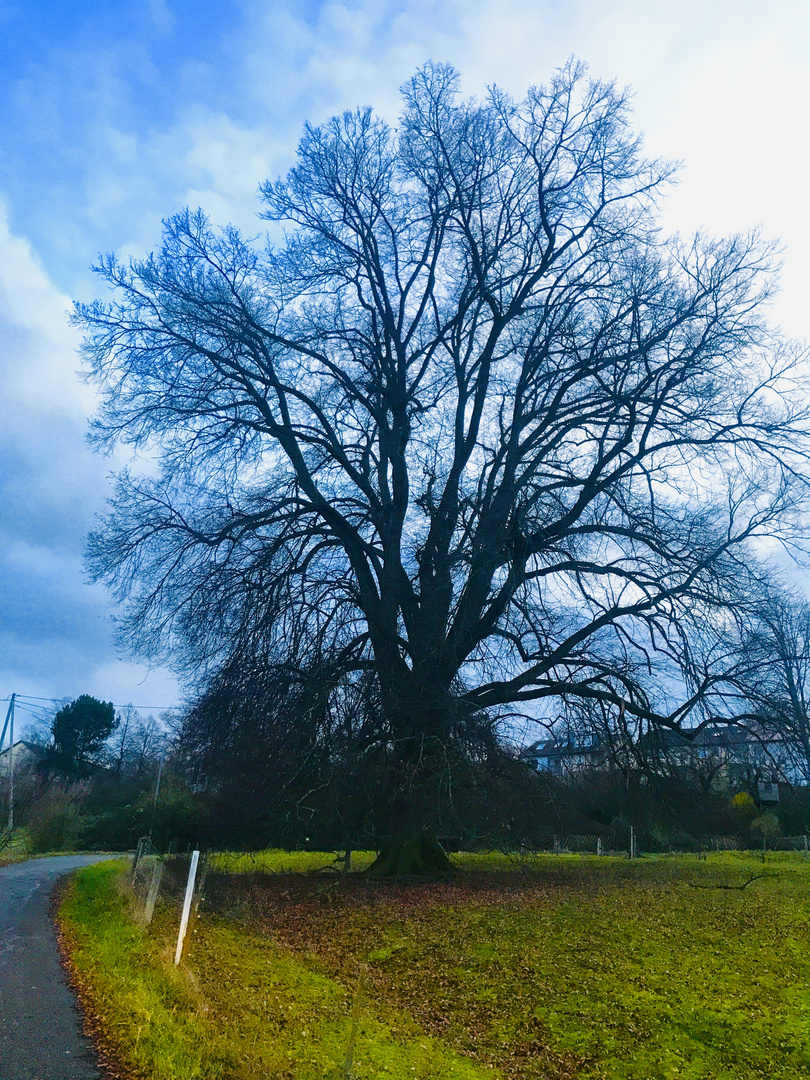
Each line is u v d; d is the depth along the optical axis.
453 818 21.91
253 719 20.69
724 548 22.44
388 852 22.73
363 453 25.78
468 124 25.09
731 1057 9.66
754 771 24.84
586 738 22.58
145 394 23.42
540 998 11.55
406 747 21.38
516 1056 9.87
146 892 17.23
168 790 36.34
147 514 23.28
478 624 22.70
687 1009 10.91
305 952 13.69
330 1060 8.38
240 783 22.22
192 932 13.37
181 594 22.19
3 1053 7.29
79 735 71.88
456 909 17.36
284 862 27.31
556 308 24.83
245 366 24.69
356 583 23.31
